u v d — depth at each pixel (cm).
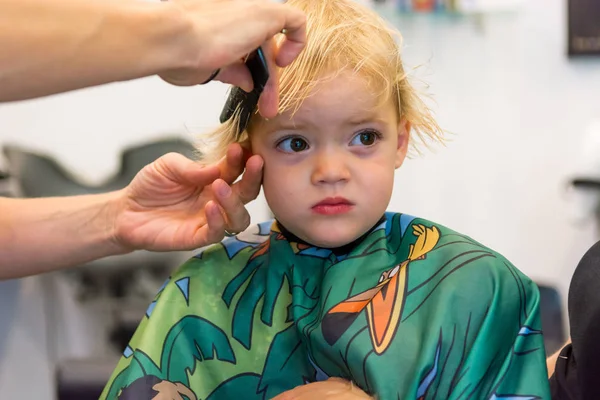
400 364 62
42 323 211
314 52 68
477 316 62
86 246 80
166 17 51
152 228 77
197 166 75
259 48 59
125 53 50
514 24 222
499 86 227
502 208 236
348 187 70
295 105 68
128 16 50
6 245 78
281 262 75
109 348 200
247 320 73
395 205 234
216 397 70
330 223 71
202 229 75
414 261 68
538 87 226
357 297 69
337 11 74
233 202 71
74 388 122
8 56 46
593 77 222
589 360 65
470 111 228
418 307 65
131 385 68
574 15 216
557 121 227
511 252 238
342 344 64
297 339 71
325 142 69
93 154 209
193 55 53
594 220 224
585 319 67
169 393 68
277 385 70
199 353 72
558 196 232
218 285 75
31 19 47
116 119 208
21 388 212
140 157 195
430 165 231
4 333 209
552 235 235
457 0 207
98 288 200
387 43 73
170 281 75
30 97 49
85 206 81
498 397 61
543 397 61
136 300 200
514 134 230
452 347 61
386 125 71
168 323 72
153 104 207
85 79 49
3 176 189
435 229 73
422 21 217
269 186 72
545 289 157
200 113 209
